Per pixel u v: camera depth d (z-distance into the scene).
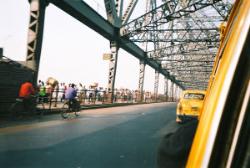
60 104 23.17
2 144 7.60
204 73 78.44
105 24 24.47
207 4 25.09
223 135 1.00
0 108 13.02
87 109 22.16
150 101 53.06
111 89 29.36
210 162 1.01
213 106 1.07
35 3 14.96
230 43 1.14
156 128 12.48
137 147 7.93
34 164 5.73
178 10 25.83
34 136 9.02
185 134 1.49
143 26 27.84
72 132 10.22
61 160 6.14
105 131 10.83
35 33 14.95
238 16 1.21
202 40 33.19
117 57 28.98
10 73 13.52
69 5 17.19
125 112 21.91
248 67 1.00
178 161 1.41
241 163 0.96
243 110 0.97
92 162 6.10
